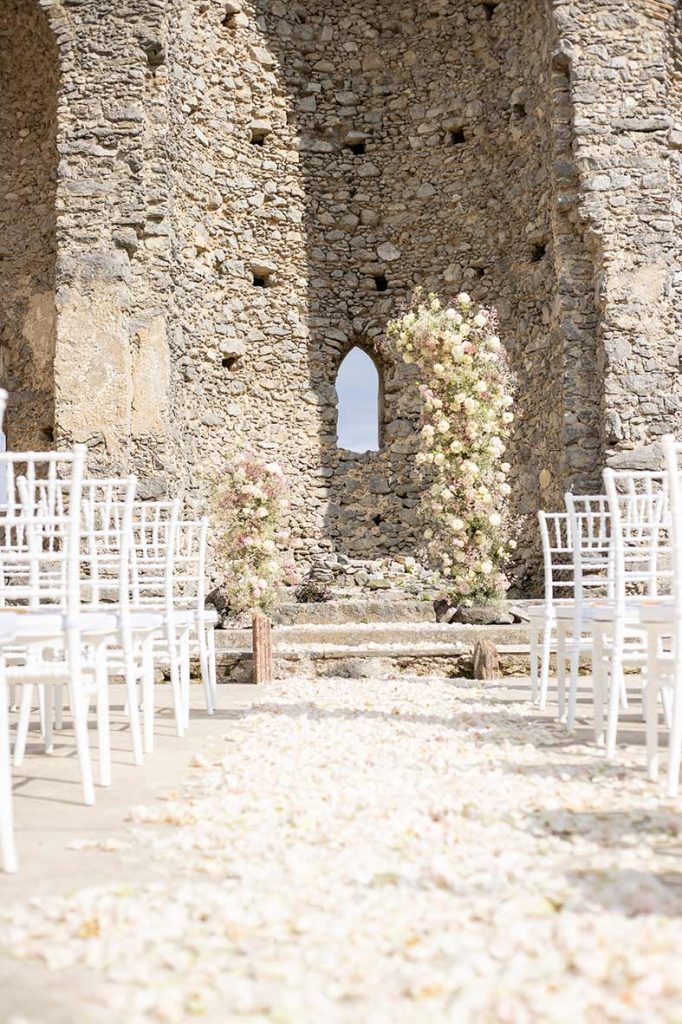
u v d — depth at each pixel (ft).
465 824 9.59
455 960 6.25
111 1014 5.56
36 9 35.58
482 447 29.60
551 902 7.20
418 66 40.34
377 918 6.98
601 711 14.40
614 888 7.32
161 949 6.40
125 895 7.55
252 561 29.32
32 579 13.62
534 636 19.35
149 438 32.24
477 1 39.14
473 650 25.21
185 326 35.24
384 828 9.46
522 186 37.14
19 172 36.60
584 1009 5.45
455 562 29.71
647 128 33.81
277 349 38.86
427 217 39.96
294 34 40.01
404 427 39.81
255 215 38.68
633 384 32.91
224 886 7.77
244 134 38.55
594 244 33.55
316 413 39.40
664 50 34.55
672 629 11.70
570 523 16.16
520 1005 5.49
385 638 26.78
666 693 14.94
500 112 38.27
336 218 40.27
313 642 27.02
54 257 35.70
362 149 40.83
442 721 16.60
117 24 32.83
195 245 36.19
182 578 19.47
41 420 35.53
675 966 5.90
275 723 16.63
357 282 40.37
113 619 12.44
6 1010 5.61
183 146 35.42
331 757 13.30
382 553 39.22
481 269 38.93
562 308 33.91
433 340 30.04
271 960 6.25
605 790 11.02
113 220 32.40
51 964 6.24
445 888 7.75
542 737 15.05
